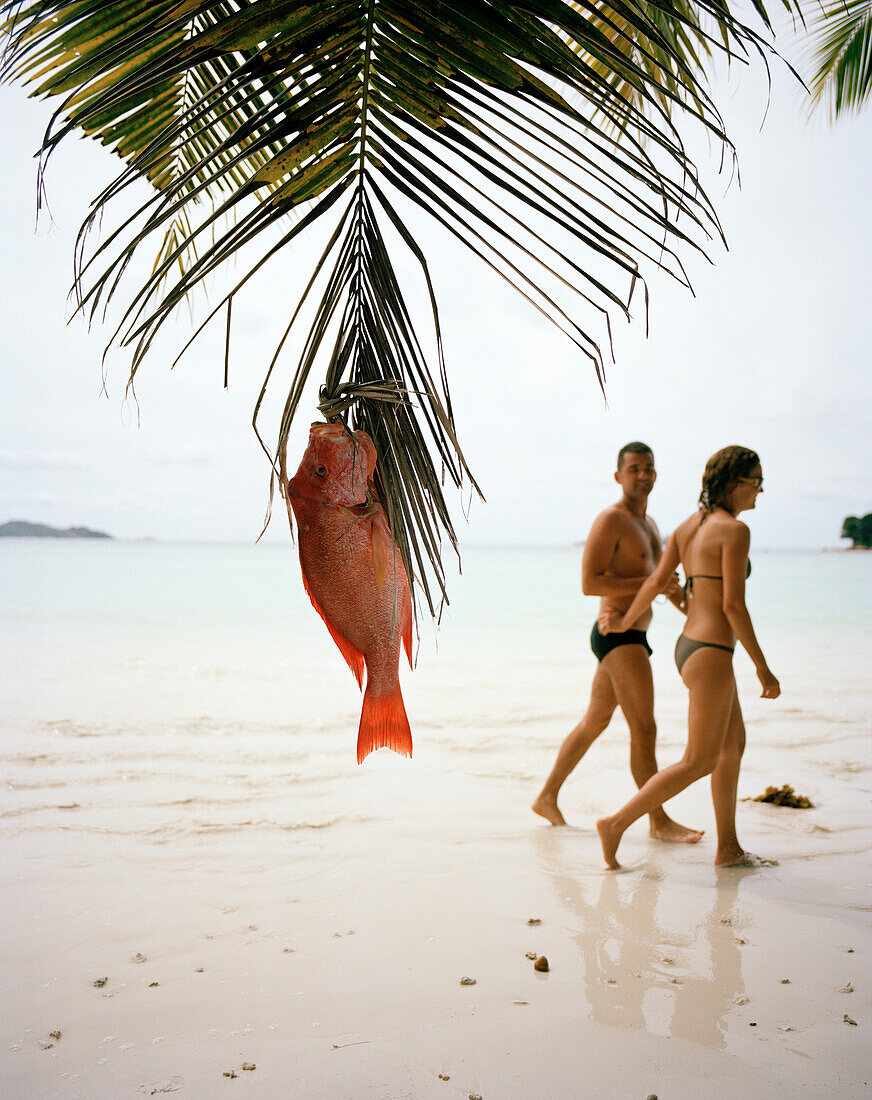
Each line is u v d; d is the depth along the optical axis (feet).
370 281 4.54
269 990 8.19
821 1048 7.27
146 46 4.61
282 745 18.76
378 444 4.56
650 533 14.58
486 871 11.65
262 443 3.94
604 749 19.06
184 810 14.01
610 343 3.85
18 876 11.05
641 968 8.79
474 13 3.79
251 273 3.98
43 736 18.95
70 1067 6.84
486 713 23.31
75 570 134.51
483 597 91.76
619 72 3.89
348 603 4.26
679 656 12.32
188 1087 6.59
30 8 3.84
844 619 61.82
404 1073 6.82
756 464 12.39
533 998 8.11
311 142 4.12
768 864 12.12
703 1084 6.72
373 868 11.64
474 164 4.07
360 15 3.92
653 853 12.61
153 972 8.53
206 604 72.49
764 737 20.10
